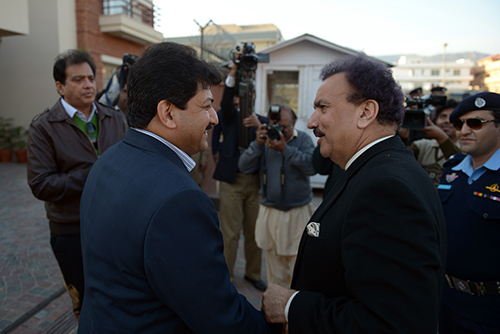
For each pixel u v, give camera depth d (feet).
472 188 4.96
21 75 27.50
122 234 2.68
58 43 26.07
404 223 2.49
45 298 8.85
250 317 3.05
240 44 9.26
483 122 4.82
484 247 4.68
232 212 9.62
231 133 9.59
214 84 3.15
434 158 8.65
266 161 8.16
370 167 2.93
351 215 2.74
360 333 2.54
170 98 2.81
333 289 3.05
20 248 11.89
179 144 3.06
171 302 2.59
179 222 2.56
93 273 2.97
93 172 3.24
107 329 2.80
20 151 27.76
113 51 30.04
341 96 3.13
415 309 2.36
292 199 7.91
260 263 9.89
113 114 7.12
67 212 6.09
